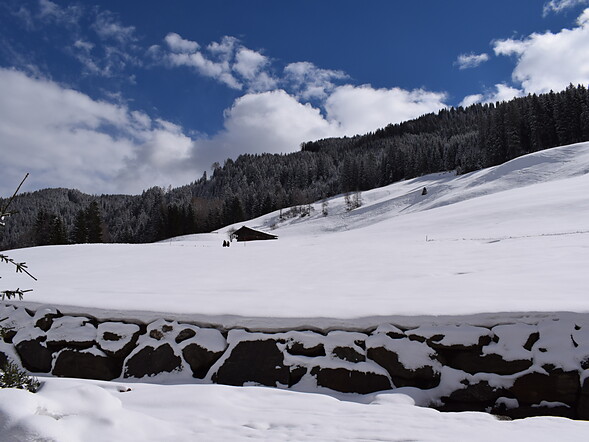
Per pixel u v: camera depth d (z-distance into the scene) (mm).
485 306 4656
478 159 94188
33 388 3732
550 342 4148
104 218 135000
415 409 3611
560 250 9297
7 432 2408
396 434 2902
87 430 2734
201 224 107625
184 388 4125
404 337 4559
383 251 12281
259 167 186250
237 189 161250
